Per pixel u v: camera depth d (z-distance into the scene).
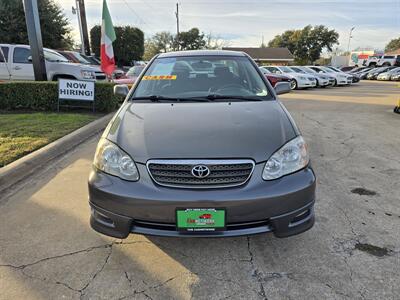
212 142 2.27
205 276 2.28
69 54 13.70
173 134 2.38
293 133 2.49
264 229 2.22
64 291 2.14
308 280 2.22
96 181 2.33
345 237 2.71
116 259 2.46
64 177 4.01
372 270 2.31
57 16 22.94
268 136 2.36
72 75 10.09
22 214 3.11
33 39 8.45
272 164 2.22
